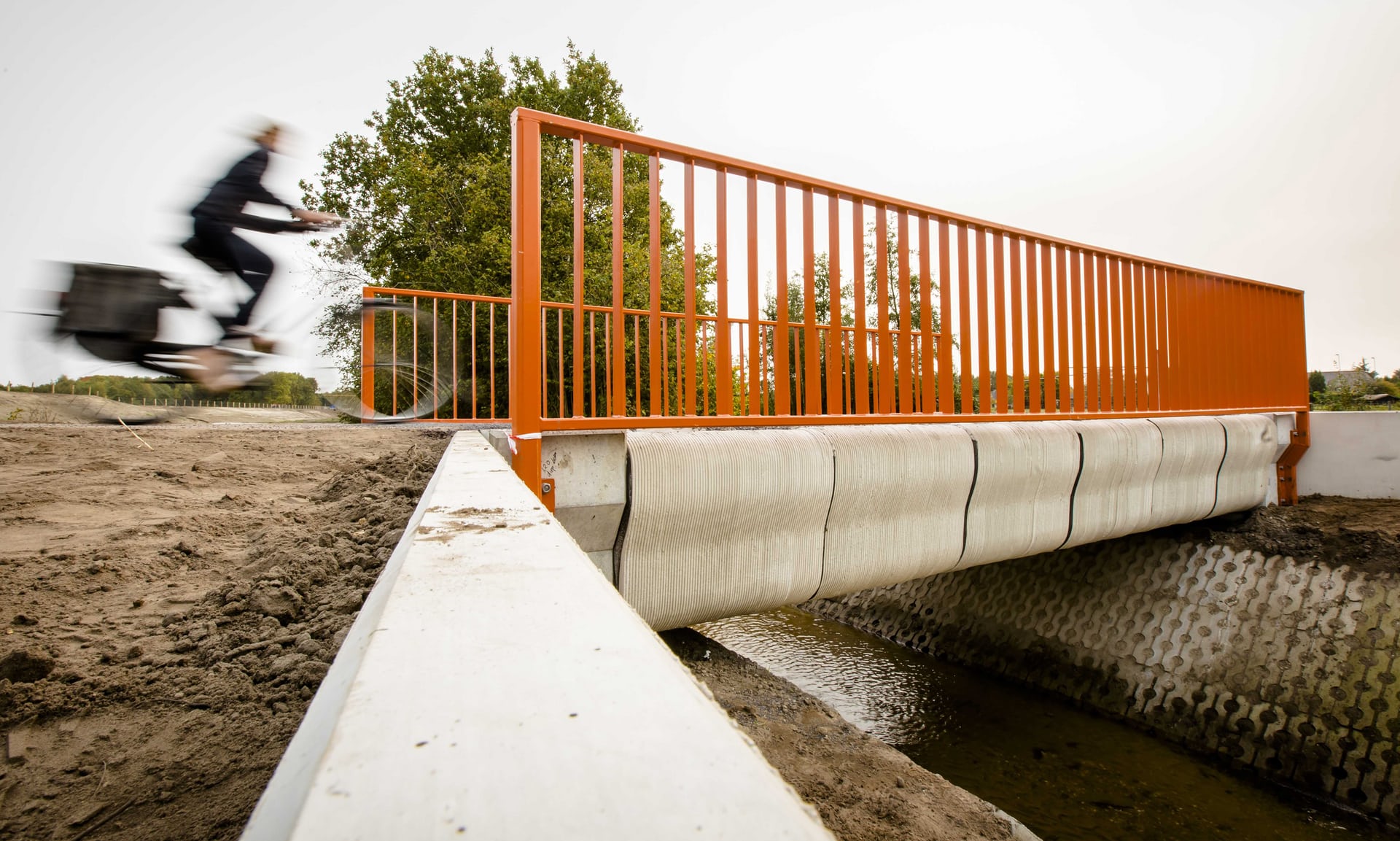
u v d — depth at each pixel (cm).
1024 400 463
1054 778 574
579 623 72
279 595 197
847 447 369
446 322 1091
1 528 292
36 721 134
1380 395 1402
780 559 351
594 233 1538
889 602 979
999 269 453
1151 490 577
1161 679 679
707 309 1856
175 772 117
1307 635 621
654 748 44
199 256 258
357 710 48
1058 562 836
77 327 234
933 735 653
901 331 406
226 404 686
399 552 111
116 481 404
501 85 1773
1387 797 512
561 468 298
